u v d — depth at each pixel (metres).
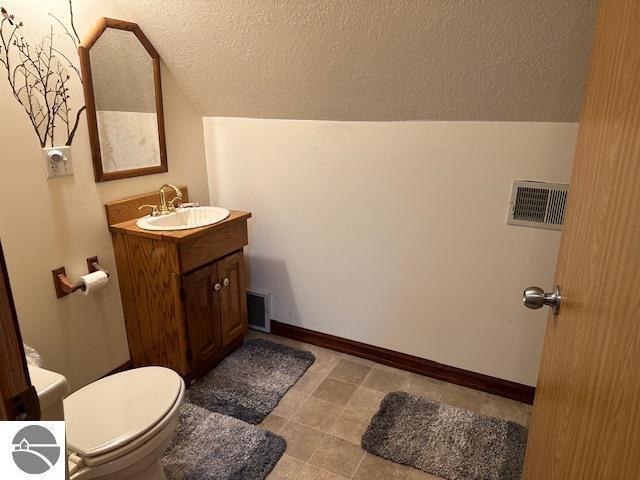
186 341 2.04
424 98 1.85
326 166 2.24
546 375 1.04
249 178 2.49
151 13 1.93
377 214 2.19
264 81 2.08
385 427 1.88
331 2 1.58
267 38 1.83
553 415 0.92
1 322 0.51
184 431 1.84
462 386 2.19
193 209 2.31
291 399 2.08
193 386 2.14
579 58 1.49
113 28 1.91
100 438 1.25
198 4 1.80
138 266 2.03
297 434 1.86
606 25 0.82
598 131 0.81
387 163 2.09
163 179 2.31
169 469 1.65
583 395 0.73
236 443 1.78
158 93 2.17
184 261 1.93
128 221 2.10
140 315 2.11
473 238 2.00
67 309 1.90
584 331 0.76
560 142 1.74
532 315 1.98
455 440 1.81
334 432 1.87
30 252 1.73
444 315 2.17
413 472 1.67
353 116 2.08
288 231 2.47
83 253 1.94
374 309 2.34
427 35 1.58
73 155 1.84
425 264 2.14
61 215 1.82
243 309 2.44
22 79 1.62
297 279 2.53
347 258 2.34
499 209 1.92
